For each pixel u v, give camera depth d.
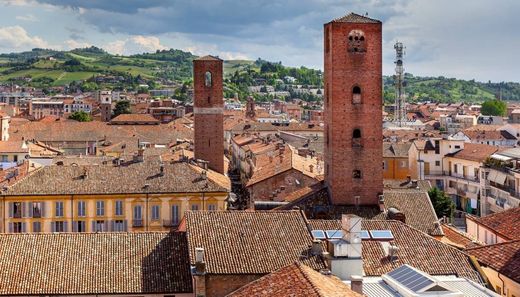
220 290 67.75
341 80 109.88
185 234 78.69
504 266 62.69
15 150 188.12
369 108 110.38
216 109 182.25
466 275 67.75
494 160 158.50
